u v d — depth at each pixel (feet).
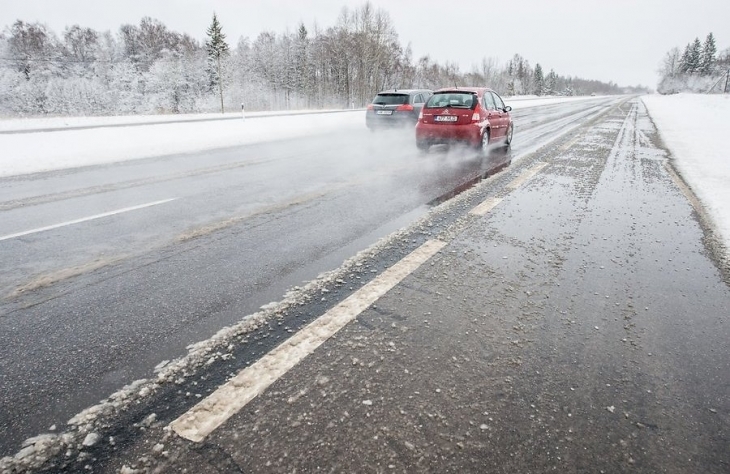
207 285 8.70
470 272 9.19
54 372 5.94
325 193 16.93
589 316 7.43
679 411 5.22
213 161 26.27
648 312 7.61
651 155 26.96
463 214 13.71
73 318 7.45
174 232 12.21
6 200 16.42
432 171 21.65
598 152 28.25
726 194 16.71
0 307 7.87
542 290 8.38
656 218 13.46
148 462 4.39
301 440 4.66
